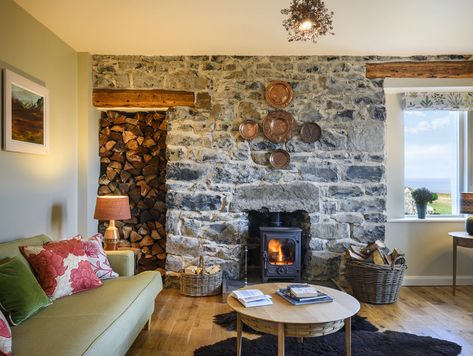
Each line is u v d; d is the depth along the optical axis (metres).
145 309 2.71
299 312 2.28
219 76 4.33
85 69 4.22
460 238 3.98
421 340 2.86
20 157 3.09
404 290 4.25
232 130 4.32
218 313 3.47
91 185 4.36
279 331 2.14
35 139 3.28
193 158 4.31
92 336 1.91
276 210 4.29
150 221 4.72
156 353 2.67
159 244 4.70
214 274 4.00
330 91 4.33
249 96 4.32
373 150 4.32
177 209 4.32
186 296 3.98
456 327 3.16
